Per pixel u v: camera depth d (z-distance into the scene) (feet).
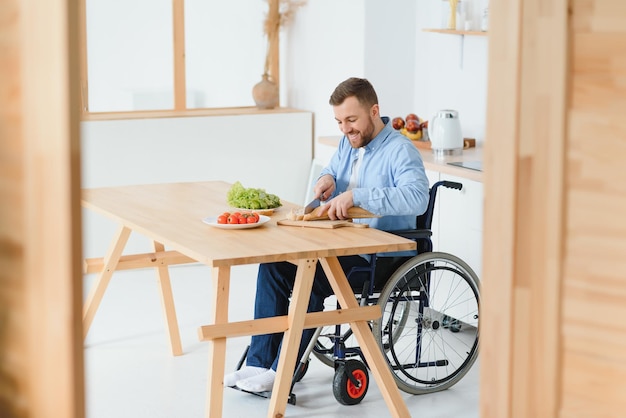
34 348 5.84
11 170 5.76
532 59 5.84
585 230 5.83
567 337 5.95
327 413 12.34
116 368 14.01
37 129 5.60
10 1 5.59
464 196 15.20
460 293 15.35
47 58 5.48
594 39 5.69
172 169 20.16
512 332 6.05
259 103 21.50
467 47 17.83
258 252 10.15
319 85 20.90
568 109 5.82
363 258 12.51
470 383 13.66
